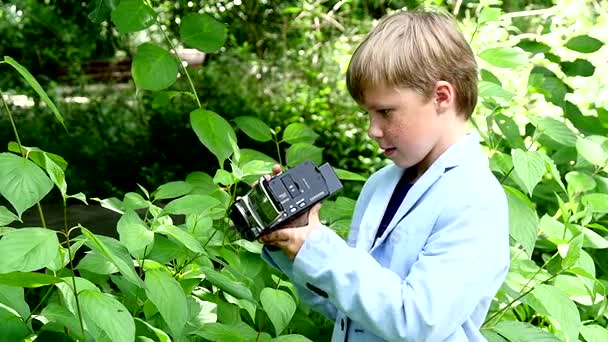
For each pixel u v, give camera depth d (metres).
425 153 1.88
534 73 3.47
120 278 2.23
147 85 2.70
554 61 3.64
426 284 1.73
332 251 1.78
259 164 2.37
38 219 4.91
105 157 8.82
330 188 1.83
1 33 9.92
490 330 2.37
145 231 2.01
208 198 2.25
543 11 5.01
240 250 2.41
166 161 9.12
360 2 10.34
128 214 2.11
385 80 1.82
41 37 9.98
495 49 2.86
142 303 2.26
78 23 8.27
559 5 5.02
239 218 1.85
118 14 2.71
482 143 3.39
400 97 1.83
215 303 2.36
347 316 1.87
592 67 3.58
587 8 5.14
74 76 10.30
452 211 1.81
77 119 9.62
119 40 9.81
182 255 2.30
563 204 2.68
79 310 1.77
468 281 1.74
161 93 2.88
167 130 9.37
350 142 9.45
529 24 6.91
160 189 2.44
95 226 4.66
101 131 9.34
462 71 1.89
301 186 1.82
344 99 10.00
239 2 8.51
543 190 3.20
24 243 1.72
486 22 3.10
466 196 1.82
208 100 10.12
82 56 10.19
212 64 10.52
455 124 1.91
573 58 4.23
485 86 2.85
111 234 4.52
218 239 2.42
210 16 2.84
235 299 2.33
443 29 1.89
